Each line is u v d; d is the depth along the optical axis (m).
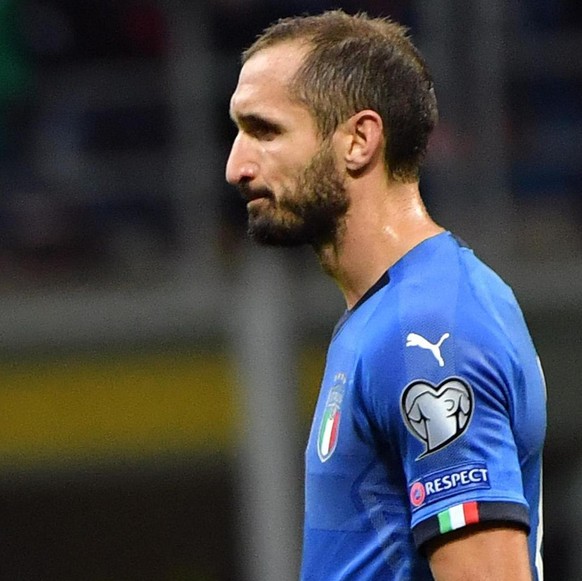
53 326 29.83
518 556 8.30
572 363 29.72
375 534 8.88
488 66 30.05
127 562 33.34
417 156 9.47
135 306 29.84
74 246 31.42
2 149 31.41
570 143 31.64
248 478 28.92
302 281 29.77
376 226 9.34
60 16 31.31
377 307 9.00
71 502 32.78
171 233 31.48
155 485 32.34
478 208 30.09
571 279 29.59
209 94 30.92
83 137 31.78
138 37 31.47
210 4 30.94
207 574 33.41
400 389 8.55
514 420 8.73
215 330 29.61
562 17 31.64
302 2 30.75
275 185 9.34
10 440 29.83
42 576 33.38
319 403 9.34
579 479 31.38
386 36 9.50
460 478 8.36
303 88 9.27
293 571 28.55
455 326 8.62
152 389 29.78
